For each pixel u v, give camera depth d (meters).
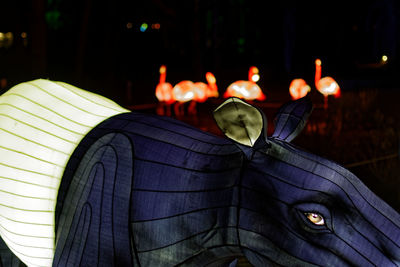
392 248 1.92
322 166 2.02
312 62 20.30
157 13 19.95
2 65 18.42
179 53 24.14
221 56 23.14
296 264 1.98
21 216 2.61
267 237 2.03
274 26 21.86
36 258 2.67
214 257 2.19
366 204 1.98
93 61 17.98
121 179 2.24
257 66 21.94
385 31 18.25
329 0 19.39
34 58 11.09
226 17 23.36
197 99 12.95
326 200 1.97
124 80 20.80
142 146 2.29
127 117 2.50
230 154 2.16
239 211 2.08
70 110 2.71
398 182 6.05
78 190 2.37
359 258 1.93
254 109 2.02
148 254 2.20
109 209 2.23
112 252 2.21
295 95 13.15
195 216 2.14
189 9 18.20
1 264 3.07
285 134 2.15
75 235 2.31
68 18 20.58
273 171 2.06
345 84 17.06
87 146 2.46
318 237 1.96
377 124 9.78
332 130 9.21
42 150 2.60
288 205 2.01
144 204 2.20
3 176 2.67
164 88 13.45
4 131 2.76
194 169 2.19
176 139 2.29
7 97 2.95
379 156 7.79
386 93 14.61
